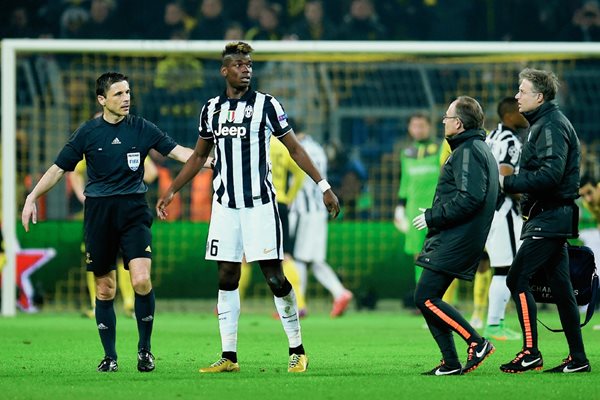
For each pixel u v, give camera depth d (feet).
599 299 154.30
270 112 87.66
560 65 206.18
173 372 91.20
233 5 244.01
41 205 189.67
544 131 86.33
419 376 86.28
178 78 204.74
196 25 241.14
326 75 204.85
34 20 240.94
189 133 203.10
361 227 189.26
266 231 88.02
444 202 86.63
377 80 209.46
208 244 90.02
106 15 241.35
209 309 188.03
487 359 102.58
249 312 183.93
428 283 86.74
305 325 152.87
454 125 86.58
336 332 139.85
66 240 184.75
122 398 73.61
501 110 119.65
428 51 170.60
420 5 255.29
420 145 161.58
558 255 88.63
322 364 98.73
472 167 85.35
